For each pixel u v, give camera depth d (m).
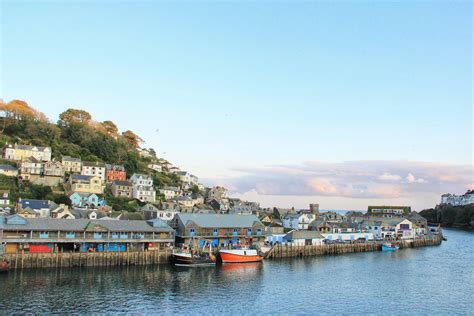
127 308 68.06
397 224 185.12
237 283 89.06
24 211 132.12
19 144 196.00
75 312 64.56
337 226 171.62
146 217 141.88
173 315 65.75
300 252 134.00
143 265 103.44
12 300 68.81
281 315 67.94
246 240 134.25
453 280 98.88
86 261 96.81
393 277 101.25
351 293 83.69
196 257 107.69
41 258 92.12
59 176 179.38
